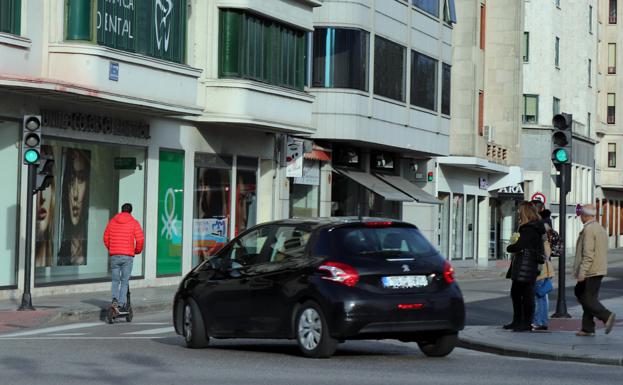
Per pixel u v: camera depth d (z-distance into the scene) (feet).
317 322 59.31
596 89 336.90
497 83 243.81
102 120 116.57
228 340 73.36
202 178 136.67
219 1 133.28
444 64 196.54
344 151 171.53
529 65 279.90
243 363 57.93
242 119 133.39
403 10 176.86
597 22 336.90
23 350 63.82
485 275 184.55
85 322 88.99
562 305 91.50
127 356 61.05
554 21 283.38
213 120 132.77
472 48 215.72
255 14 136.36
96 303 100.17
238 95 132.98
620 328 80.12
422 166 203.00
